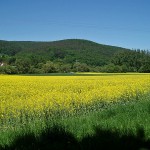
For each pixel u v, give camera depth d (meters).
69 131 7.43
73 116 10.92
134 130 7.26
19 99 14.71
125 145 6.10
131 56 100.81
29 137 7.00
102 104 13.80
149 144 6.15
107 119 9.20
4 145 6.66
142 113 9.61
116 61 101.75
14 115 10.75
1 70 64.75
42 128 7.84
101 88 18.86
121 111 10.61
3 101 13.66
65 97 14.33
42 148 6.23
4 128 9.41
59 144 6.43
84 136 6.91
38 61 84.94
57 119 9.61
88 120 8.97
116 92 16.22
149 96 16.72
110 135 6.90
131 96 16.03
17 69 67.38
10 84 23.20
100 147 6.04
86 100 13.48
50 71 75.44
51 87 21.03
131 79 31.12
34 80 29.00
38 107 11.77
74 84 23.50
